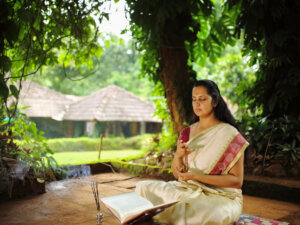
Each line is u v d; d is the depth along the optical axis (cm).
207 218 207
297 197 347
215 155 222
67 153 1039
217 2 908
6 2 329
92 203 328
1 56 329
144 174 489
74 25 403
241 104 595
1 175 346
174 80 546
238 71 1047
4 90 325
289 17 447
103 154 992
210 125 236
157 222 234
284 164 417
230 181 216
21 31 354
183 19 529
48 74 1977
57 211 298
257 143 444
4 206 315
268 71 490
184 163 242
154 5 448
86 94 2292
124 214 195
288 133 430
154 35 486
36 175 370
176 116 551
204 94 231
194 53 643
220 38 619
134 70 2275
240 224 228
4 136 379
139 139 1409
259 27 469
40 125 2052
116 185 425
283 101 467
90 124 2064
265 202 352
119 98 1883
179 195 224
